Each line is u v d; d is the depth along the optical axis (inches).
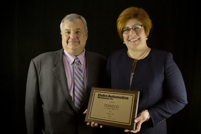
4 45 75.6
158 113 43.8
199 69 71.5
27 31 76.7
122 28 47.0
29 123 54.2
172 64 45.2
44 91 52.9
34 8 76.6
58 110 51.8
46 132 53.9
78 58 55.7
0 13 74.5
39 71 53.9
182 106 44.9
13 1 75.5
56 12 77.2
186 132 73.7
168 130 76.4
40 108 56.0
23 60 77.1
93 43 78.8
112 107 44.9
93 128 54.7
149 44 75.7
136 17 44.1
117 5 76.7
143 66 46.7
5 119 77.0
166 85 46.3
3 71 76.0
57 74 52.6
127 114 42.9
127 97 44.3
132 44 45.8
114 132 50.7
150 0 74.6
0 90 76.1
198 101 71.5
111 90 46.5
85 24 55.7
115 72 50.6
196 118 71.7
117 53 53.9
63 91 51.8
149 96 45.0
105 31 78.1
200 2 71.2
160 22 74.6
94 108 46.4
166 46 74.7
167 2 73.9
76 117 52.8
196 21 72.0
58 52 57.3
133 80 46.9
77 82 54.0
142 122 44.6
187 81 73.5
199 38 71.6
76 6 77.5
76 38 52.1
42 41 77.5
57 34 77.6
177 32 74.0
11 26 75.9
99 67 58.0
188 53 73.2
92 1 77.4
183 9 72.9
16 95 77.5
